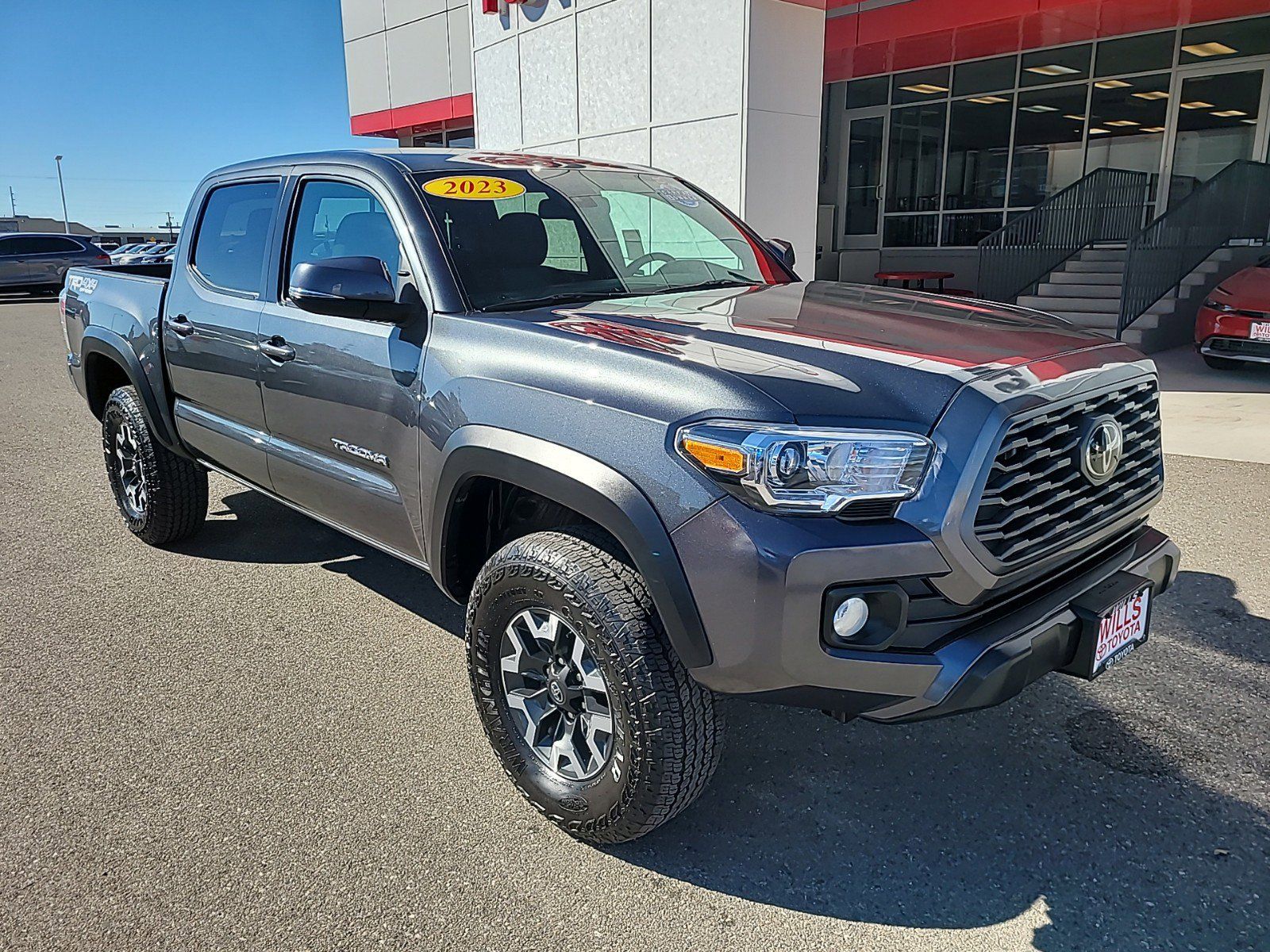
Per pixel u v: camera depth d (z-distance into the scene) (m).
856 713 2.25
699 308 3.02
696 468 2.20
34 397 10.01
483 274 3.08
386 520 3.26
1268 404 7.72
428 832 2.68
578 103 11.22
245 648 3.85
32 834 2.67
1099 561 2.65
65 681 3.57
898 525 2.14
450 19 17.98
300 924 2.32
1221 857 2.53
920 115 16.52
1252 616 3.92
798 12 9.05
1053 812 2.74
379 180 3.31
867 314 2.95
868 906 2.38
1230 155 13.37
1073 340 2.75
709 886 2.46
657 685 2.32
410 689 3.51
